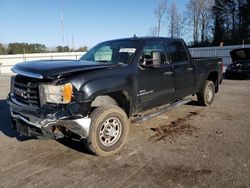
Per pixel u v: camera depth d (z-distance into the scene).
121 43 5.21
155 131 5.31
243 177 3.47
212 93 7.44
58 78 3.68
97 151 4.07
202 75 6.78
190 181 3.39
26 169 3.80
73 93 3.72
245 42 49.50
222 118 6.22
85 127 3.84
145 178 3.49
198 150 4.35
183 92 6.10
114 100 4.58
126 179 3.48
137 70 4.66
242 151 4.28
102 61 4.89
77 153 4.32
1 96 9.99
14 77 4.40
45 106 3.71
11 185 3.38
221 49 25.88
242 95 9.27
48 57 33.41
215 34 53.75
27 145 4.68
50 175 3.62
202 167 3.76
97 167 3.83
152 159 4.04
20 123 4.06
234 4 53.16
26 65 4.18
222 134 5.10
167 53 5.55
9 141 4.90
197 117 6.32
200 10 54.31
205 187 3.25
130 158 4.09
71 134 4.14
